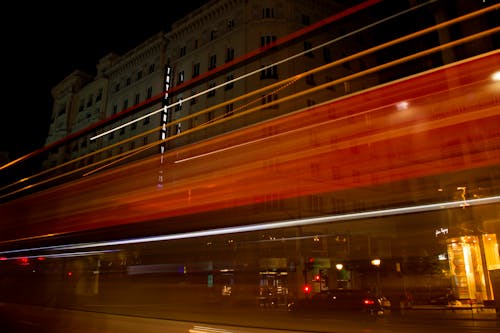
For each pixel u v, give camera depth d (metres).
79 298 16.50
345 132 9.88
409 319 9.33
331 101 10.76
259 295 11.09
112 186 16.62
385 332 8.12
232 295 11.64
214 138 13.56
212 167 12.99
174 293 12.76
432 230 7.98
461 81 8.56
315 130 10.57
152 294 13.44
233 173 12.19
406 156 8.49
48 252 18.94
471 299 11.23
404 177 8.30
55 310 15.20
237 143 12.59
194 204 13.06
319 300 10.35
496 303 11.24
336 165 9.70
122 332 9.52
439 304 9.99
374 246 8.84
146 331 9.32
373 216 8.58
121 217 15.70
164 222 13.88
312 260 10.00
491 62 8.26
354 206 8.95
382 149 8.88
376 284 9.48
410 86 9.18
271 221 10.73
